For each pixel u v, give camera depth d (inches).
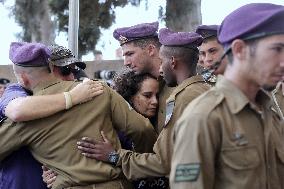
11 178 152.2
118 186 142.9
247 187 93.7
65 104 141.1
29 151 151.9
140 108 162.9
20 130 144.3
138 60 166.4
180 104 129.6
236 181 94.2
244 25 94.1
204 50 166.2
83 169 140.6
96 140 143.0
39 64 147.9
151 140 154.9
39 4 580.1
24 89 153.8
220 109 95.9
